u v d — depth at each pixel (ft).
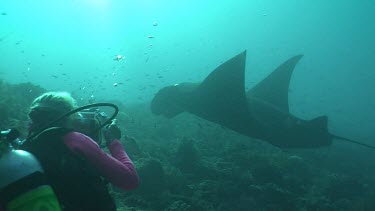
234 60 23.44
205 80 25.66
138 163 20.27
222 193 21.85
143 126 38.91
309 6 288.10
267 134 26.12
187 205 18.44
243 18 349.00
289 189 25.39
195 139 35.12
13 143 5.26
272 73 34.55
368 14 303.27
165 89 30.86
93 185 5.65
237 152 29.19
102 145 7.05
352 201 25.32
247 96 27.91
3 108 23.63
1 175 4.43
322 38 380.17
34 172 4.61
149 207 17.83
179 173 22.66
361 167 40.04
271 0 288.71
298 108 103.81
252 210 20.61
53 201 4.56
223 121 27.20
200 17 335.06
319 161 38.50
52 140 5.55
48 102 6.22
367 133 65.10
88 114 6.74
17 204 4.30
